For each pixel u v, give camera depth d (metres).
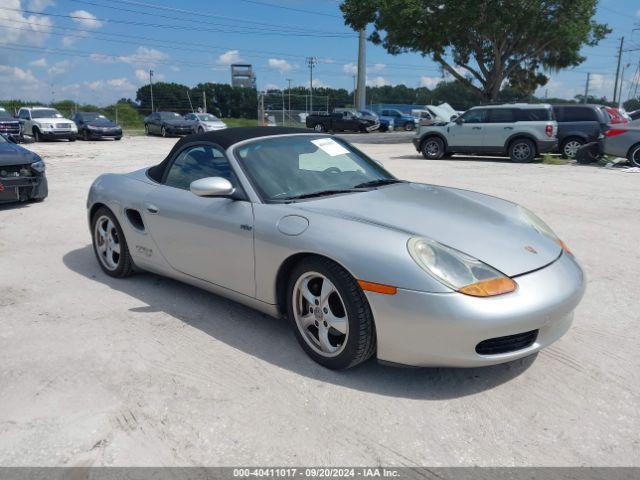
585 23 25.03
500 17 23.45
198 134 4.13
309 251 2.94
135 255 4.38
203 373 3.02
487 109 14.93
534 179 10.73
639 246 5.66
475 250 2.83
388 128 38.53
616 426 2.52
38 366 3.12
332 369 3.03
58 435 2.47
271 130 4.10
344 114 34.75
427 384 2.90
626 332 3.54
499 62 26.89
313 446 2.38
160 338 3.48
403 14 23.91
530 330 2.70
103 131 24.88
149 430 2.50
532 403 2.72
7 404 2.73
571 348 3.30
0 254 5.53
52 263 5.20
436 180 10.66
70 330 3.61
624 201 8.19
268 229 3.18
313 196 3.44
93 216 4.79
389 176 4.09
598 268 4.92
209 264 3.65
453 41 26.25
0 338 3.50
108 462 2.29
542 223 3.58
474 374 3.00
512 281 2.72
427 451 2.35
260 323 3.70
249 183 3.48
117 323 3.72
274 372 3.03
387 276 2.69
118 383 2.92
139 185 4.34
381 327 2.74
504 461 2.28
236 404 2.71
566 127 14.77
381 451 2.35
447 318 2.59
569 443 2.40
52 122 23.44
